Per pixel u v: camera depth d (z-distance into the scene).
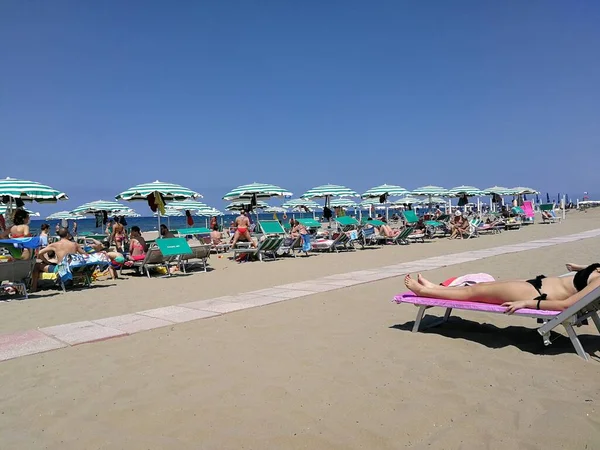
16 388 3.88
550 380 3.58
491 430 2.85
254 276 10.54
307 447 2.76
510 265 10.16
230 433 2.97
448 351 4.37
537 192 35.28
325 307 6.57
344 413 3.18
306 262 13.18
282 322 5.77
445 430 2.88
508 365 3.94
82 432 3.07
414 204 41.91
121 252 13.09
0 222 12.48
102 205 22.69
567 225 26.20
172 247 11.29
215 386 3.76
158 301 7.74
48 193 12.47
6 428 3.16
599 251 12.09
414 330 5.05
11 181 12.30
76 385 3.90
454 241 18.89
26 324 6.31
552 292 4.22
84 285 10.02
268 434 2.94
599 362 3.90
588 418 2.92
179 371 4.14
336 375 3.88
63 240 9.56
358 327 5.39
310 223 16.92
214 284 9.54
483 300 4.62
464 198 30.75
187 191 15.12
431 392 3.46
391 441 2.78
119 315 6.65
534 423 2.90
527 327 5.07
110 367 4.32
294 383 3.75
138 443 2.89
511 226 25.52
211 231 18.41
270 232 15.32
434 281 8.57
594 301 3.93
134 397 3.61
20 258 9.02
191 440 2.91
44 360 4.61
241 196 19.53
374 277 9.20
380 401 3.34
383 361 4.18
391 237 18.38
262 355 4.49
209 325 5.79
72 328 5.88
